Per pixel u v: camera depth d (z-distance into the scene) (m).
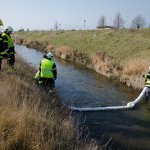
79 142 6.89
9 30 12.62
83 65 26.50
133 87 16.44
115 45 29.11
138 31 32.16
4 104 7.06
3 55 12.08
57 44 41.38
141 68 17.61
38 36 57.34
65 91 15.31
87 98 13.97
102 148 7.95
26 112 6.73
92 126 9.77
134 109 12.12
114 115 11.16
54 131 6.78
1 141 5.34
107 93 15.20
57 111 9.56
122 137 8.92
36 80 12.95
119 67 20.58
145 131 9.50
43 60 12.13
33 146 5.47
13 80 10.41
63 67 24.91
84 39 37.72
